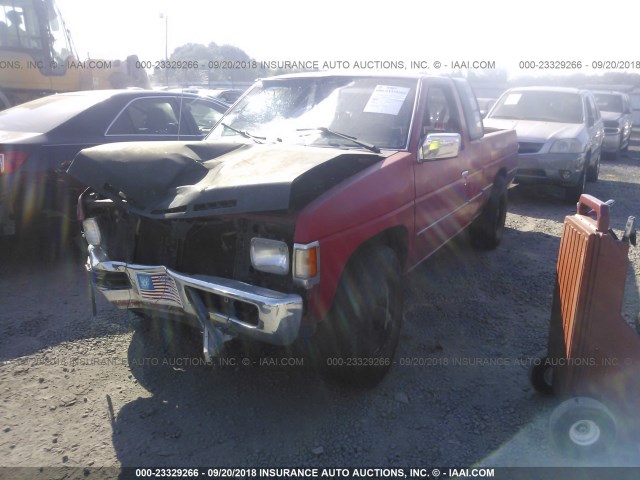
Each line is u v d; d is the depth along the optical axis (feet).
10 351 13.00
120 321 14.61
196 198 9.53
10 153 16.56
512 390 11.64
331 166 10.35
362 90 14.28
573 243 10.12
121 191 10.40
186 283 9.84
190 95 22.21
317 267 9.55
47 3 29.81
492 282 17.84
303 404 11.14
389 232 12.24
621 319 9.48
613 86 88.94
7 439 10.01
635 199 32.53
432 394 11.49
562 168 29.09
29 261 18.92
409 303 15.99
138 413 10.80
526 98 34.45
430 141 12.60
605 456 9.53
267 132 13.97
